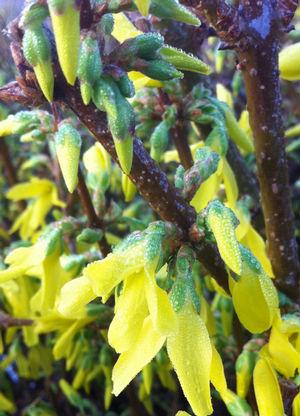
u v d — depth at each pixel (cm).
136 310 6
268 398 7
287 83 19
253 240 9
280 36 8
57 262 9
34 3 6
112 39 7
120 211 10
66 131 7
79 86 6
